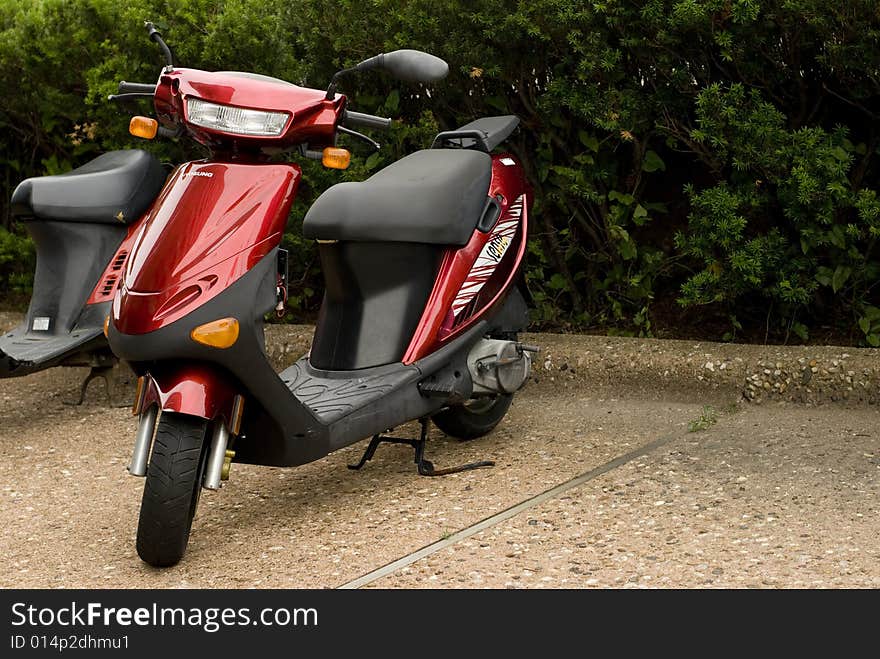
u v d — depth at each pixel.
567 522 3.27
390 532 3.29
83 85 5.73
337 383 3.67
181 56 5.18
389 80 5.27
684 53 4.66
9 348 4.53
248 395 3.12
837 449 3.80
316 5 5.09
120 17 5.28
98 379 5.45
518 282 4.20
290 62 5.23
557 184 5.17
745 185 4.66
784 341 5.04
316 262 5.74
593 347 4.95
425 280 3.80
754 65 4.58
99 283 4.71
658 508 3.34
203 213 3.06
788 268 4.66
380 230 3.64
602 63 4.61
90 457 4.25
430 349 3.75
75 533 3.43
